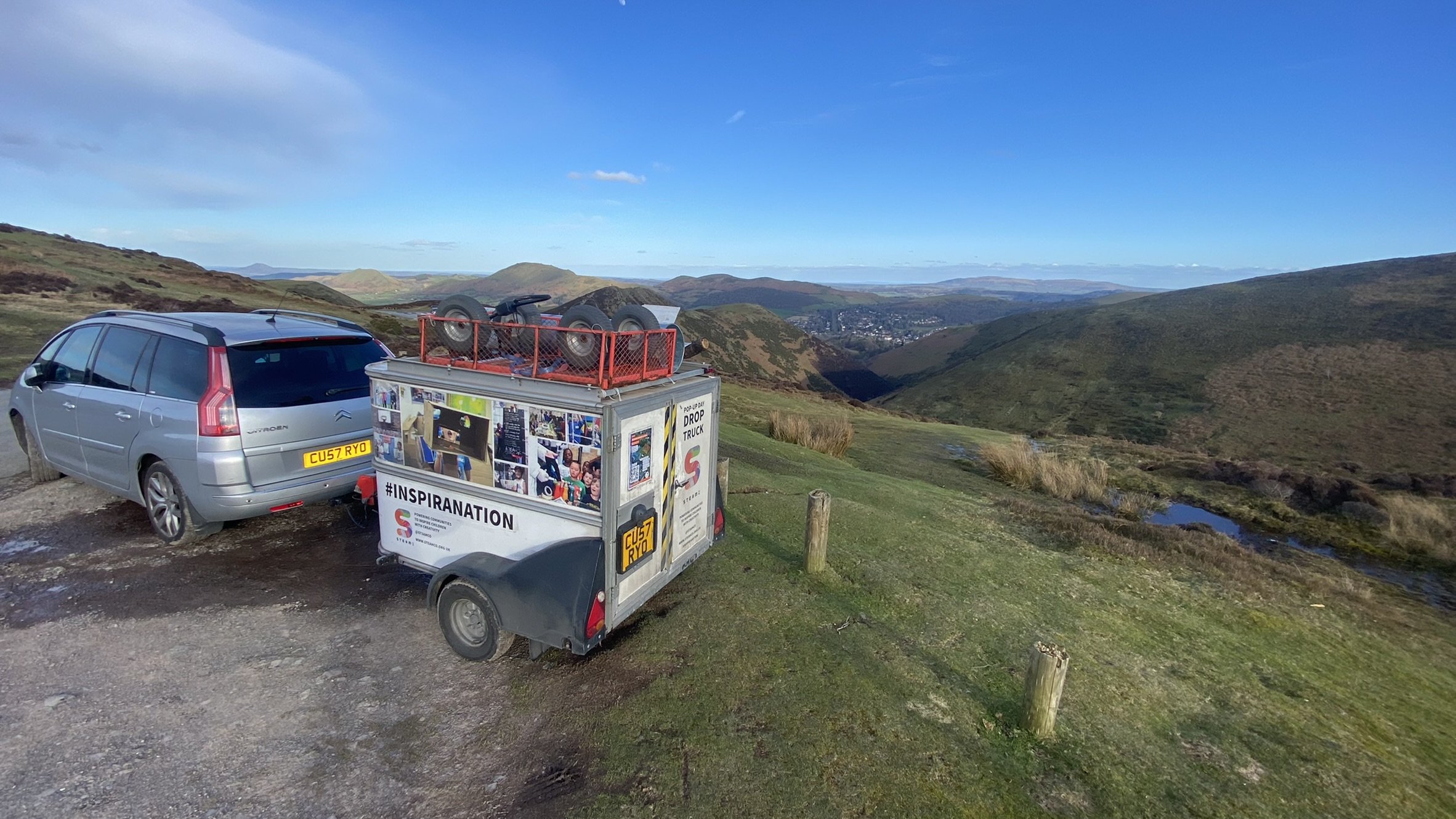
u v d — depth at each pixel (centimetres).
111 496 632
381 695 357
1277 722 415
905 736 343
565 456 351
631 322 383
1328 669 518
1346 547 1230
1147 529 862
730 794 291
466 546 401
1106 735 370
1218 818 314
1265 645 544
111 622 417
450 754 313
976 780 316
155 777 288
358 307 5469
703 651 409
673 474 416
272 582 480
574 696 360
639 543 375
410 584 485
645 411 371
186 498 497
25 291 2780
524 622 355
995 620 504
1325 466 4853
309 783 290
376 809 278
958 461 1719
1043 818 297
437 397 396
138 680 358
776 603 483
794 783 300
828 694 373
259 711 338
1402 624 681
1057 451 2175
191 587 467
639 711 348
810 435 1541
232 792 282
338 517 602
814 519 532
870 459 1591
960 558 642
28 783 279
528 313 401
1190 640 528
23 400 643
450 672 381
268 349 511
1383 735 424
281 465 500
